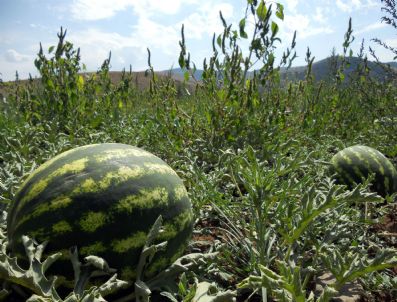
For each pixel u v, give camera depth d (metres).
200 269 0.53
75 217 0.45
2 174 0.70
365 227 0.70
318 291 0.55
